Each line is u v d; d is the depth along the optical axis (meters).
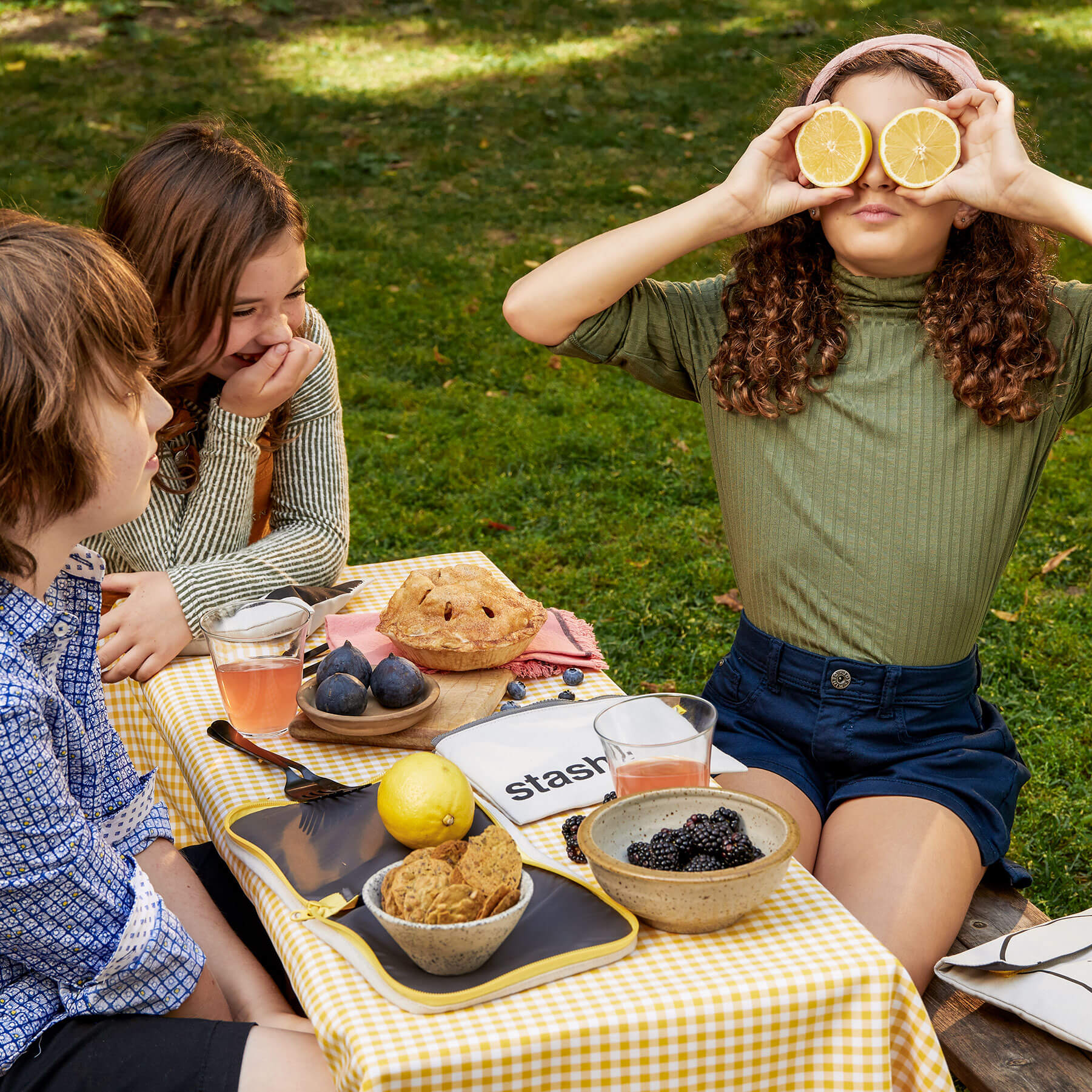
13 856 1.35
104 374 1.34
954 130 1.91
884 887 1.86
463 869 1.32
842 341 2.08
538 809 1.62
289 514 2.45
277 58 11.65
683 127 10.11
